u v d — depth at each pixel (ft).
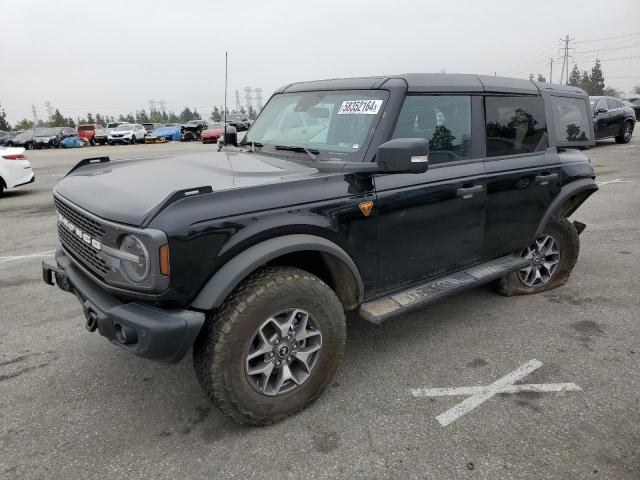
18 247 21.54
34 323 13.58
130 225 7.65
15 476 7.92
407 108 10.52
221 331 8.07
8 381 10.69
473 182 11.74
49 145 106.01
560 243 14.94
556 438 8.60
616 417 9.14
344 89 11.33
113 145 114.52
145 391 10.25
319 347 9.29
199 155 12.07
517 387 10.18
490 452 8.28
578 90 17.39
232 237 8.02
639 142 60.08
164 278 7.49
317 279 9.11
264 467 8.03
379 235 10.11
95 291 8.77
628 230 22.31
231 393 8.35
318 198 9.05
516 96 13.19
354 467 7.99
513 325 12.98
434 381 10.44
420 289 11.24
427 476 7.77
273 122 12.68
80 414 9.51
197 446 8.55
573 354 11.46
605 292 15.11
